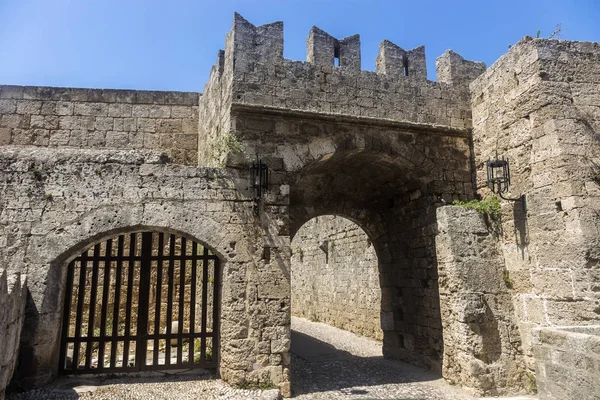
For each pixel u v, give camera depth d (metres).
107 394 7.75
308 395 8.66
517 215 9.30
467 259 9.52
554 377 5.98
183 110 12.58
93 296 9.19
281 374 8.34
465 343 9.05
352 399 8.44
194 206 8.59
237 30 9.34
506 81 9.79
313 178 12.65
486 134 10.38
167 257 9.59
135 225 8.30
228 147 8.84
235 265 8.53
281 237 8.84
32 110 11.63
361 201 13.18
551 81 8.81
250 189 8.88
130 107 12.24
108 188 8.41
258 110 9.05
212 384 8.29
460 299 9.28
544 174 8.66
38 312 7.79
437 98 10.77
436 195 10.49
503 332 9.23
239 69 9.20
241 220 8.72
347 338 16.61
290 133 9.38
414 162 10.34
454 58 11.21
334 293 20.05
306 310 23.39
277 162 9.16
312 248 23.03
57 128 11.67
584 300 7.79
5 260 7.92
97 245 9.38
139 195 8.46
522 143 9.24
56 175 8.36
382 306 13.04
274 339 8.42
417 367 11.32
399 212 12.42
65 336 8.86
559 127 8.53
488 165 9.26
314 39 9.97
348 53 10.21
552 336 6.08
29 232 8.07
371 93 10.15
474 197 10.64
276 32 9.68
